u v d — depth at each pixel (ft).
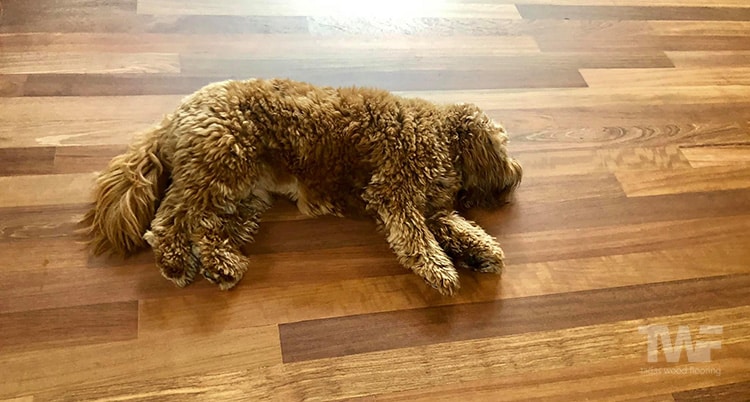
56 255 4.75
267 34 6.59
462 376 4.61
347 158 4.89
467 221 5.24
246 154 4.64
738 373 4.95
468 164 5.15
